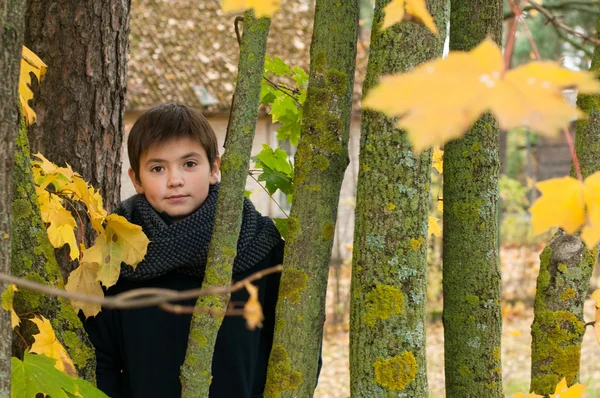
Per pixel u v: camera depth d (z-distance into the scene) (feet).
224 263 4.63
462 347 6.10
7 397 3.46
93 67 9.01
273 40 37.35
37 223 4.84
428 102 1.50
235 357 5.77
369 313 4.84
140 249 5.34
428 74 1.55
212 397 5.75
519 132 55.72
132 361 5.70
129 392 5.88
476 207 6.05
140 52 34.96
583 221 2.22
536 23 39.32
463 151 6.07
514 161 57.82
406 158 4.78
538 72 1.59
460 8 6.08
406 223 4.81
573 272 5.97
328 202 5.08
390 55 4.71
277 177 6.95
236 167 4.64
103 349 5.79
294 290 5.02
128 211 6.03
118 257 5.36
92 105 9.03
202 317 4.61
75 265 8.29
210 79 34.78
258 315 2.79
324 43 5.15
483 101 1.49
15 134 3.34
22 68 5.21
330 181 5.08
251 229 5.86
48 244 4.91
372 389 4.82
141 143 5.86
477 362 6.07
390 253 4.81
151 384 5.66
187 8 37.91
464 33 6.06
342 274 29.17
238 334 5.78
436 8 4.73
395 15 2.58
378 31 4.80
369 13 42.83
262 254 5.89
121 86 9.31
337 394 19.20
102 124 9.11
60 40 8.91
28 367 4.04
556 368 5.95
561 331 5.96
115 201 9.32
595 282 29.09
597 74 5.20
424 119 1.48
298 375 4.99
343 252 33.86
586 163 5.87
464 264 6.08
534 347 6.11
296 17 39.40
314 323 5.05
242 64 4.65
